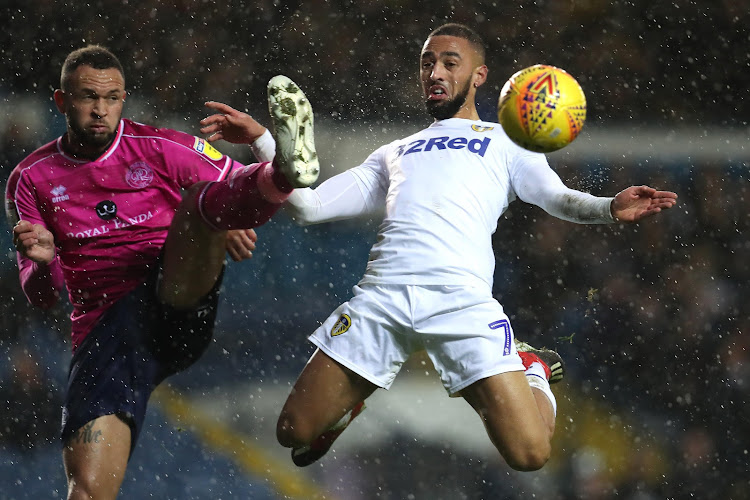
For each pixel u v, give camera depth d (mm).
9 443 30172
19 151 40875
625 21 45594
